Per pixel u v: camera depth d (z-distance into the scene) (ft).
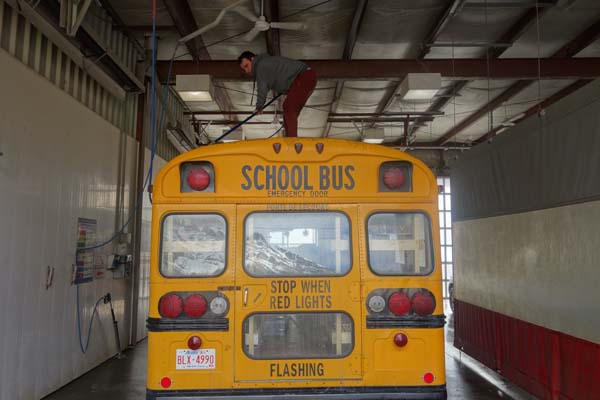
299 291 12.46
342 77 32.30
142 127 32.30
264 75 15.49
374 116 46.39
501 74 32.30
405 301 12.45
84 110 24.30
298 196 12.78
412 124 50.57
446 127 53.47
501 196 22.88
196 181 12.60
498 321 23.04
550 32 30.14
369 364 12.27
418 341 12.38
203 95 30.66
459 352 31.04
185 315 12.29
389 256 12.67
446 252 68.54
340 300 12.46
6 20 18.42
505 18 28.22
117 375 24.40
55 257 21.33
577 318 16.72
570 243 17.19
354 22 27.17
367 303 12.46
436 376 12.28
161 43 31.73
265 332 12.34
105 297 27.02
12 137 17.98
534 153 19.83
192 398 12.02
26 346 18.98
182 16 26.18
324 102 42.39
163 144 38.22
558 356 17.85
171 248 12.53
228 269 12.46
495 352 23.38
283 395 12.09
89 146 24.88
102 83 25.85
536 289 19.52
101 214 26.55
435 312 12.48
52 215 21.01
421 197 12.89
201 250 12.55
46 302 20.58
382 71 32.27
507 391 21.94
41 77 20.11
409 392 12.20
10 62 17.89
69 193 22.61
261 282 12.45
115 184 28.58
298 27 23.18
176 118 41.27
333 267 12.59
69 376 22.91
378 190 12.87
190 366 12.14
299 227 12.69
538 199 19.43
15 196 18.17
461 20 28.43
